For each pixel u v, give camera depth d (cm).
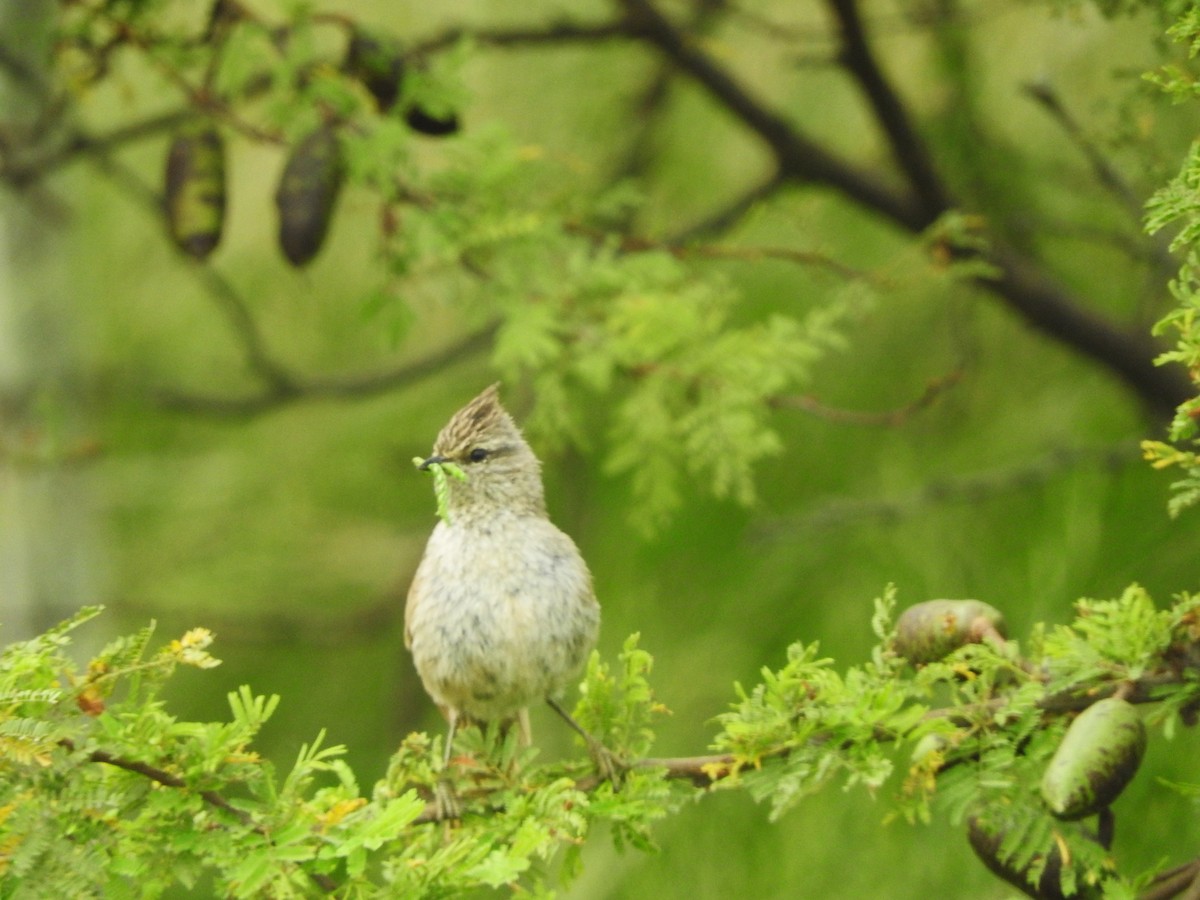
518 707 773
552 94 1366
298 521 1505
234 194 1453
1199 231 514
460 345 1269
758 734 573
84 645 1288
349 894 535
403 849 621
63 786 501
